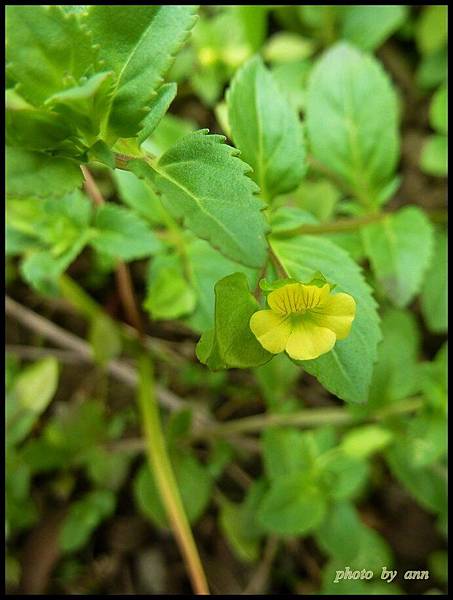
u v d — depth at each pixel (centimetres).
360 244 7
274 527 7
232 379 9
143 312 9
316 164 8
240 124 5
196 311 7
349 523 8
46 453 8
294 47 9
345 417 8
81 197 7
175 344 9
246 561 9
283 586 9
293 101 9
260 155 5
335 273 5
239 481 9
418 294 9
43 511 9
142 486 8
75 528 9
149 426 8
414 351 8
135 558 9
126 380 9
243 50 9
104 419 9
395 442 8
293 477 8
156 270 7
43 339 9
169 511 8
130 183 7
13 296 9
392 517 9
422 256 7
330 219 8
